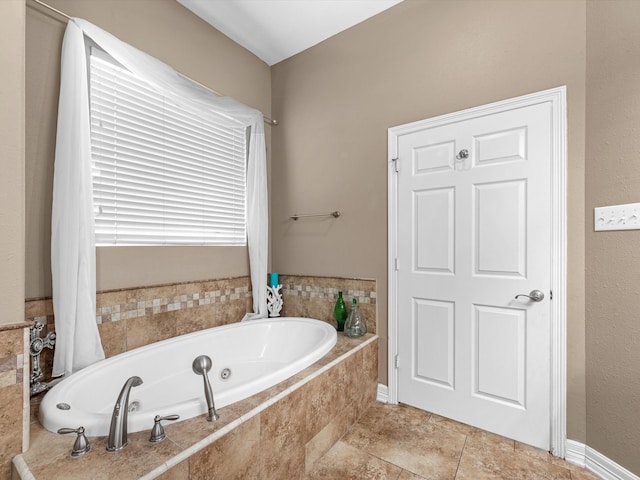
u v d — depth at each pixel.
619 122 1.39
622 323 1.38
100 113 1.75
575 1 1.58
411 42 2.11
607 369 1.44
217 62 2.39
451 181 1.94
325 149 2.54
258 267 2.51
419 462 1.55
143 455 0.96
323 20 2.32
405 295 2.12
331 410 1.68
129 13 1.86
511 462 1.55
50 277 1.53
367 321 2.28
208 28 2.33
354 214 2.37
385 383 2.20
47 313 1.50
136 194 1.91
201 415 1.17
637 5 1.34
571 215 1.57
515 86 1.74
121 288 1.80
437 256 1.99
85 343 1.52
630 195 1.35
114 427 0.99
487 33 1.83
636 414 1.33
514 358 1.73
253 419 1.20
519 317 1.71
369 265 2.29
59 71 1.57
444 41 1.98
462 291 1.89
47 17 1.53
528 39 1.70
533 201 1.67
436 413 1.99
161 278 2.02
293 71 2.74
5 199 1.01
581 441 1.54
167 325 2.02
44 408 1.15
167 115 2.08
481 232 1.83
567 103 1.58
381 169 2.24
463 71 1.91
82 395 1.38
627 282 1.37
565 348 1.58
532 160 1.68
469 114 1.87
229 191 2.50
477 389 1.85
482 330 1.83
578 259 1.55
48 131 1.53
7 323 0.99
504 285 1.76
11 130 1.03
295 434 1.41
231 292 2.46
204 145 2.31
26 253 1.46
